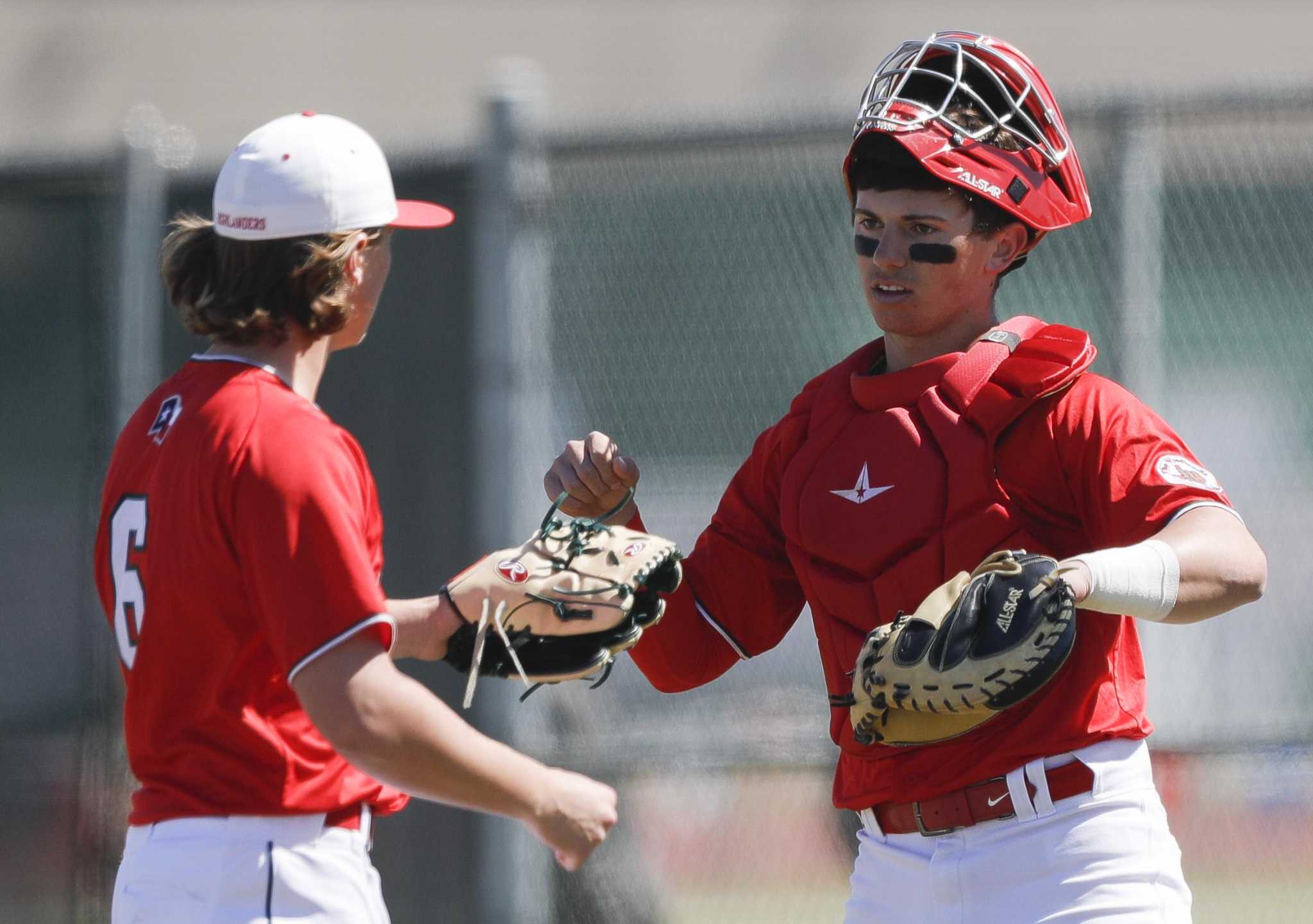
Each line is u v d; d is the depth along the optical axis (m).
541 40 42.31
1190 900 10.21
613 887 19.14
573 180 20.00
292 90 42.88
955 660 9.09
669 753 18.73
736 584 11.52
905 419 10.26
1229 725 18.38
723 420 19.81
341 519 8.59
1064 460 9.85
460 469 19.36
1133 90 18.48
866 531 10.20
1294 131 18.75
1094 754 9.78
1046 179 10.55
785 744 18.86
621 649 10.57
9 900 19.81
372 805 9.62
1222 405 18.86
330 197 9.35
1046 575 9.07
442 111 42.16
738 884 19.42
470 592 10.11
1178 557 9.12
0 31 43.53
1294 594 19.05
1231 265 18.75
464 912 18.86
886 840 10.44
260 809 8.97
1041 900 9.71
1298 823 18.06
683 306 19.88
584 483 11.28
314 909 9.05
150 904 8.99
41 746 20.03
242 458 8.64
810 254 19.75
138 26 43.50
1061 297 18.62
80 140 42.28
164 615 8.91
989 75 10.43
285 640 8.48
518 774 8.88
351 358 19.67
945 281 10.34
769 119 19.28
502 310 19.25
